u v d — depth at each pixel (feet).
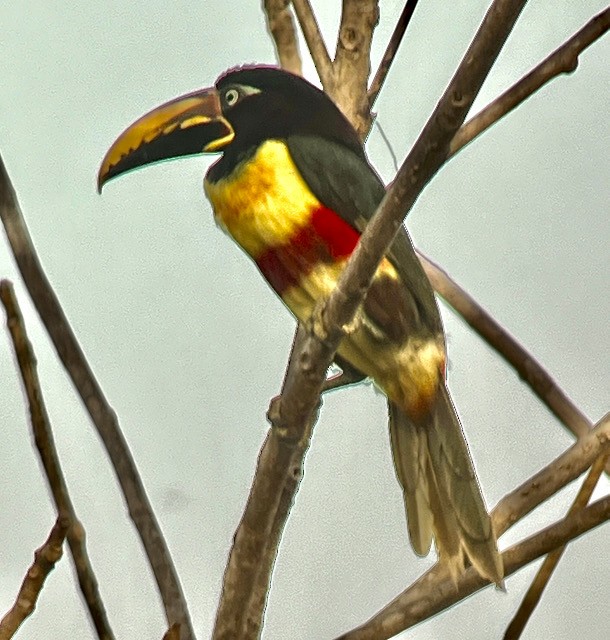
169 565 18.80
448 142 18.70
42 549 15.25
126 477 19.19
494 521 21.04
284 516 20.86
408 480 26.32
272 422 20.92
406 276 26.43
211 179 27.81
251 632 20.86
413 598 20.10
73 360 19.62
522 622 19.21
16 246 19.97
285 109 27.55
